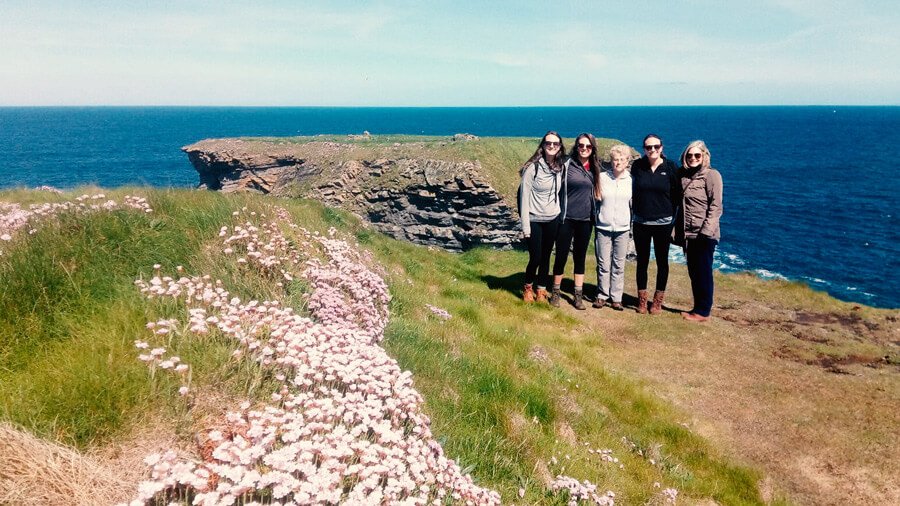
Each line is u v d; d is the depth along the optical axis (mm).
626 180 10891
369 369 4500
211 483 3176
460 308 9727
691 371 8648
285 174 66000
